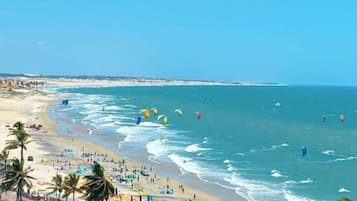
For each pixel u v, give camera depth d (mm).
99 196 61656
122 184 102625
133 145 153000
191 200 92938
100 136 169625
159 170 118375
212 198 95188
